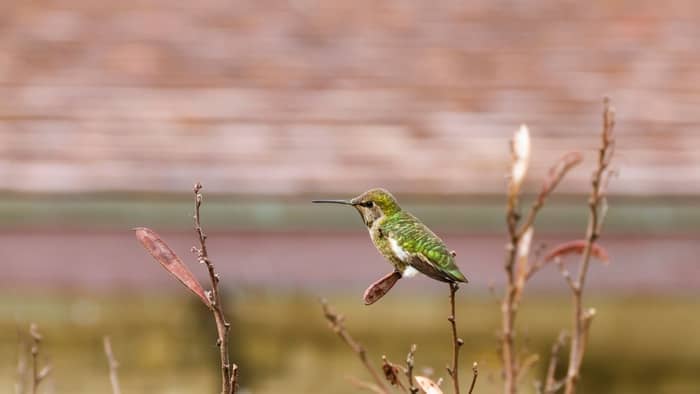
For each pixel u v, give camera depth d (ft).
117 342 37.99
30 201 32.01
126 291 37.27
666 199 32.07
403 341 37.60
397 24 44.47
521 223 32.12
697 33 43.75
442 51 42.24
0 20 44.24
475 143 35.42
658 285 32.27
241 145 35.09
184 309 37.81
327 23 44.42
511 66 41.22
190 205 32.12
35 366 16.97
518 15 45.44
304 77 40.09
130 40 42.86
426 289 32.76
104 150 34.47
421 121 37.11
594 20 44.83
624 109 37.93
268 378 37.29
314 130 36.29
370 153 34.42
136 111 37.50
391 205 15.28
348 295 37.76
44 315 37.88
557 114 37.65
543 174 33.22
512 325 15.06
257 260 32.22
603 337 38.58
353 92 39.17
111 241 32.22
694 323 38.52
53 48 42.09
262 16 44.98
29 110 37.35
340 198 32.27
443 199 32.22
